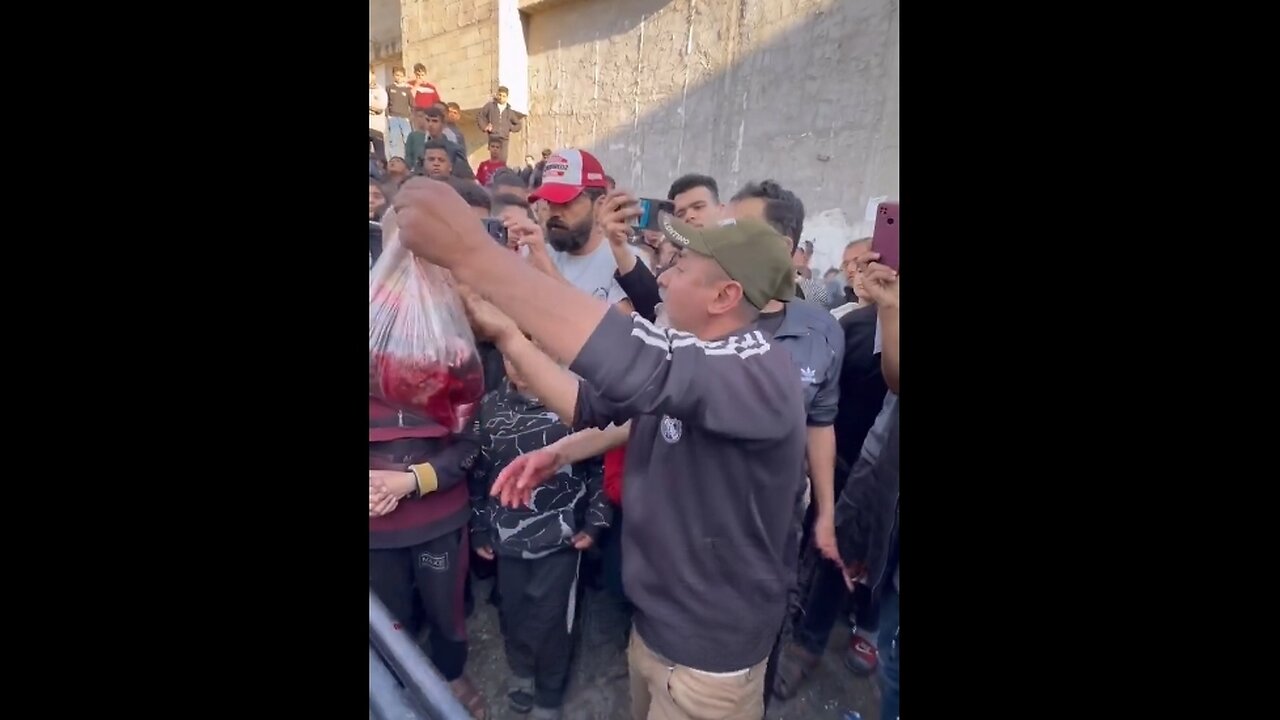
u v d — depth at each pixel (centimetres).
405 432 122
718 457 117
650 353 109
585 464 128
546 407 120
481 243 112
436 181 111
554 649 131
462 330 119
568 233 119
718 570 123
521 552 127
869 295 116
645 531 123
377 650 126
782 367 115
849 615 133
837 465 125
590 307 110
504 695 133
